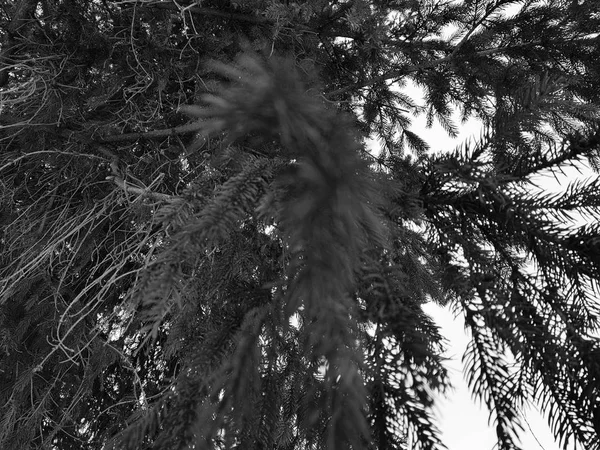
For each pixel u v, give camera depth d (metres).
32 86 1.34
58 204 1.59
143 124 1.53
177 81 1.49
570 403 0.58
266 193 0.51
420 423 0.47
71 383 1.55
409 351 0.47
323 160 0.40
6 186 1.50
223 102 0.43
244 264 0.89
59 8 1.32
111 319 1.43
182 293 0.81
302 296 0.41
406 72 1.64
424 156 0.61
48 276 1.44
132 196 1.40
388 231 0.52
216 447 0.58
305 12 1.28
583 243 0.55
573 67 1.62
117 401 1.62
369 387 0.47
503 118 0.58
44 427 1.61
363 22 1.29
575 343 0.55
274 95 0.41
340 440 0.40
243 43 1.15
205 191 0.60
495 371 0.54
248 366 0.54
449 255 0.57
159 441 0.50
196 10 1.40
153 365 1.59
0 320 1.43
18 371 1.49
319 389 0.54
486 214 0.57
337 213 0.40
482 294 0.53
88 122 1.40
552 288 0.58
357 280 0.48
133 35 1.39
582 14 1.55
